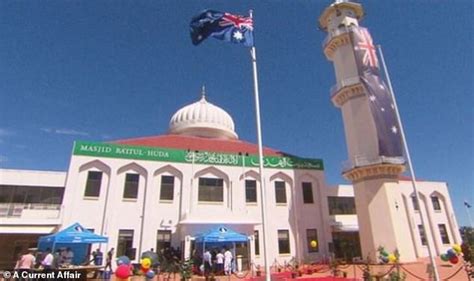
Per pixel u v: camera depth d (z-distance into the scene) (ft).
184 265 67.77
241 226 91.76
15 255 84.74
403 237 89.45
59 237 61.46
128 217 90.12
